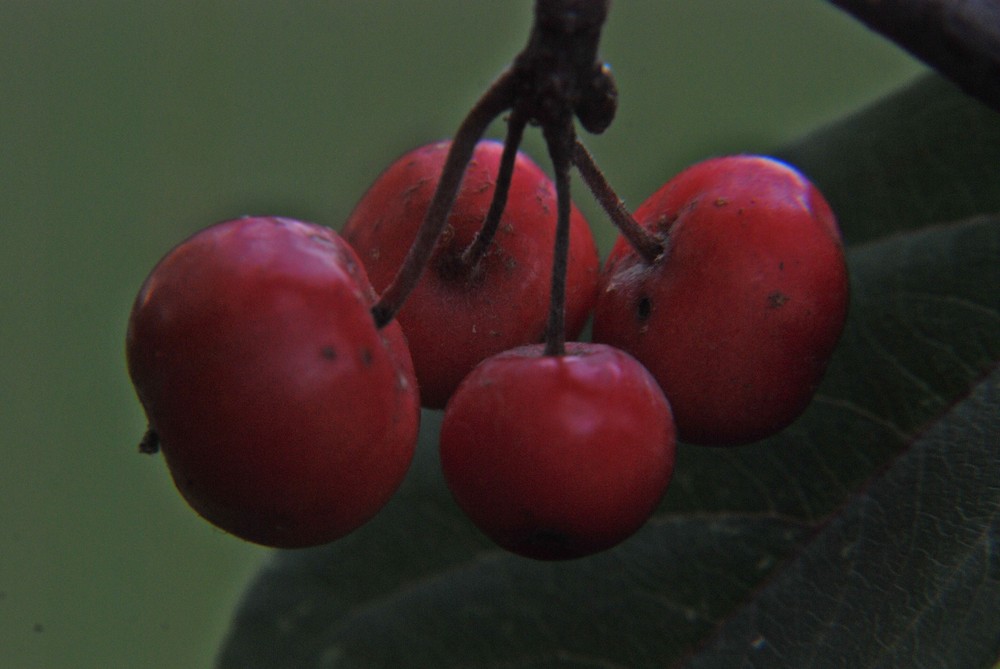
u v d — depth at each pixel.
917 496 0.19
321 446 0.18
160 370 0.18
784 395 0.19
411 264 0.18
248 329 0.18
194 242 0.18
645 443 0.18
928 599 0.19
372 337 0.18
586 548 0.19
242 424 0.18
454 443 0.19
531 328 0.19
